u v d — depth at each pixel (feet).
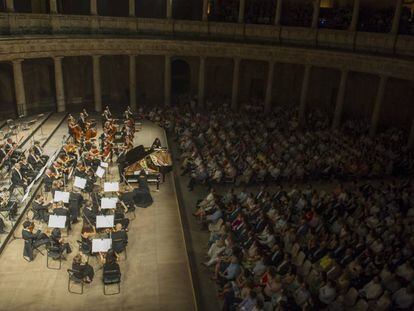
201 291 56.95
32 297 53.62
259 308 46.11
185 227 73.36
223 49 134.92
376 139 110.42
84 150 87.51
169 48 135.13
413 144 104.06
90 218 64.49
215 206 71.92
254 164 90.79
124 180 80.07
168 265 61.82
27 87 122.72
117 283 56.08
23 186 73.10
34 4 124.36
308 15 134.41
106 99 146.51
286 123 127.34
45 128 107.86
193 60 152.56
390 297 50.06
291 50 126.00
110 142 92.94
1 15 102.37
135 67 137.28
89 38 121.90
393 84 124.26
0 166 79.30
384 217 67.62
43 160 83.66
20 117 110.22
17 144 88.74
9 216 66.59
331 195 76.89
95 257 61.87
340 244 59.82
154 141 98.68
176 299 55.06
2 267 58.54
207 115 131.13
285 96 148.56
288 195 77.61
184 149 103.65
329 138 109.09
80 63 135.64
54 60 117.60
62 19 117.60
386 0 129.49
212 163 91.25
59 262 60.18
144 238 67.97
